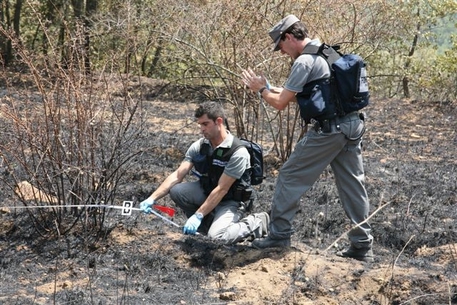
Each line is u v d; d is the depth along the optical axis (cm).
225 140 614
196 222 604
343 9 884
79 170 618
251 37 860
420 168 988
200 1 894
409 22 1055
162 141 1027
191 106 1401
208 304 530
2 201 700
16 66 1358
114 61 727
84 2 1938
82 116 629
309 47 584
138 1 942
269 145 1008
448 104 1530
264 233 643
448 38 2489
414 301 539
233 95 890
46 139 637
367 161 1015
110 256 608
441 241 698
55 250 612
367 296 552
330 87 579
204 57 889
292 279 567
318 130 585
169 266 593
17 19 2234
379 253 668
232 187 627
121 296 538
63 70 631
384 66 2191
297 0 866
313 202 800
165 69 1567
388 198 821
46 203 668
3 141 705
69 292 540
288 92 577
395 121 1348
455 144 1169
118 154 662
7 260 595
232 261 597
